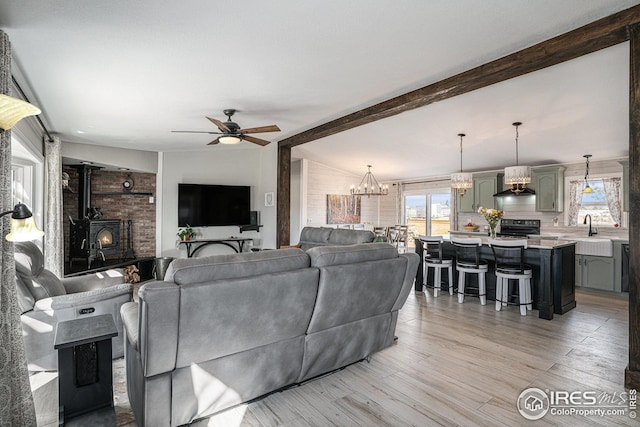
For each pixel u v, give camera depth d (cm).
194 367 191
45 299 266
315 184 852
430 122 507
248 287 191
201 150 714
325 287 225
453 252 531
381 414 212
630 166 235
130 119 455
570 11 230
